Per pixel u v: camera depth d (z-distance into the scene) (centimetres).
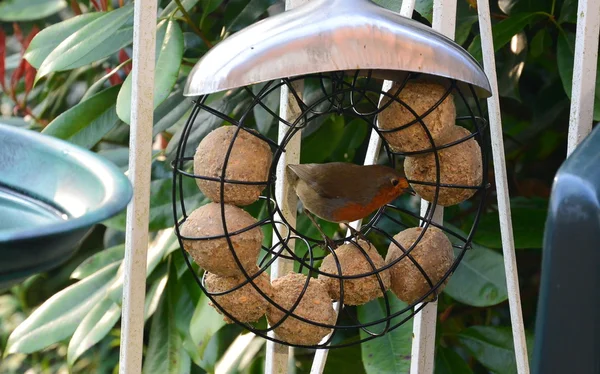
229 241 303
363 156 537
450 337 556
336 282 336
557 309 226
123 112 376
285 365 380
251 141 317
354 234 354
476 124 329
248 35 288
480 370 612
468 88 357
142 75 303
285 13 301
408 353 432
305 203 355
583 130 331
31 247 197
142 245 312
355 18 279
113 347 804
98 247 727
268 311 325
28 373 811
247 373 505
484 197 351
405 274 339
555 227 226
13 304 819
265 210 462
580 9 324
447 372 486
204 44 507
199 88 282
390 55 273
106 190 230
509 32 444
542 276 231
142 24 300
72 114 465
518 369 368
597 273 220
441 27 362
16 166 268
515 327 365
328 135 480
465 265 455
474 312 561
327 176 343
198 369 555
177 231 316
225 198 314
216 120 477
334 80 351
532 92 566
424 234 343
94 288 504
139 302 315
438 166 326
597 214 220
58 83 636
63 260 225
